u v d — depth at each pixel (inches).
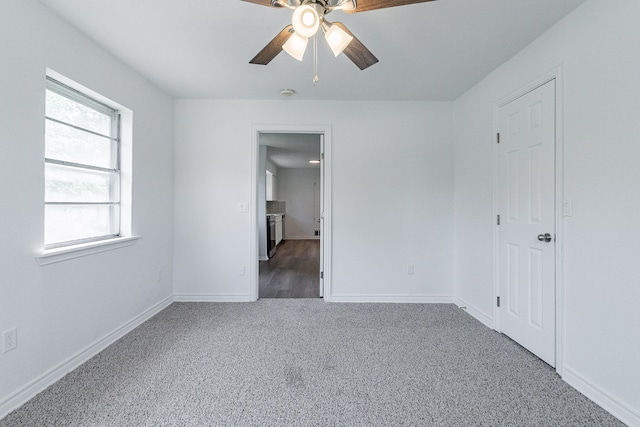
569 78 72.6
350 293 135.0
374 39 84.0
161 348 89.9
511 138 95.1
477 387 71.2
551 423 59.6
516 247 93.4
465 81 112.5
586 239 68.3
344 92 123.4
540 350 83.4
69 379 73.5
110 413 61.6
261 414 61.7
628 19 58.7
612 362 62.2
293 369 78.7
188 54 92.4
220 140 132.5
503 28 78.5
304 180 374.6
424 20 75.2
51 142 77.7
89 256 84.6
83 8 70.6
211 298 134.2
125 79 98.9
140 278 109.0
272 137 205.9
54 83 77.8
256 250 135.3
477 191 114.7
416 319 114.0
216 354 86.4
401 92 123.6
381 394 68.5
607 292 63.3
